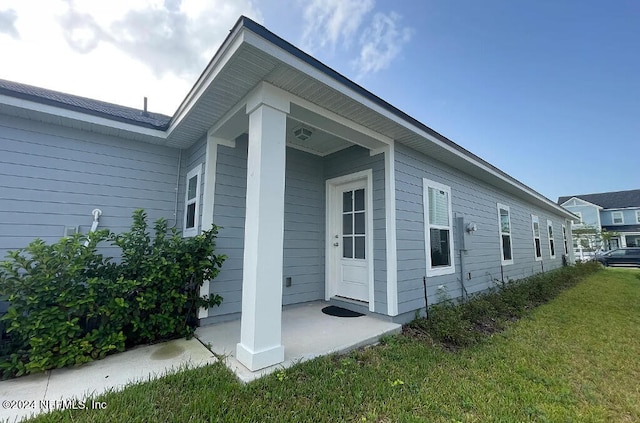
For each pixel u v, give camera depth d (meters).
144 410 1.84
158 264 3.07
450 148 4.88
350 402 2.05
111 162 4.01
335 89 2.93
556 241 12.93
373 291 4.21
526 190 8.35
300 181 5.01
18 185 3.40
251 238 2.60
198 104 3.20
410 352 3.06
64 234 3.61
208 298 3.59
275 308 2.57
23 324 2.36
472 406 2.11
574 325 4.38
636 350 3.34
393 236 4.11
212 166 3.88
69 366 2.47
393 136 4.22
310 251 5.04
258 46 2.31
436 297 4.78
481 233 6.66
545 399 2.25
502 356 3.09
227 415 1.83
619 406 2.19
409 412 1.99
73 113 3.48
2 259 3.23
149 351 2.83
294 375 2.37
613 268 14.84
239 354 2.57
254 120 2.82
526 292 6.12
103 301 2.75
